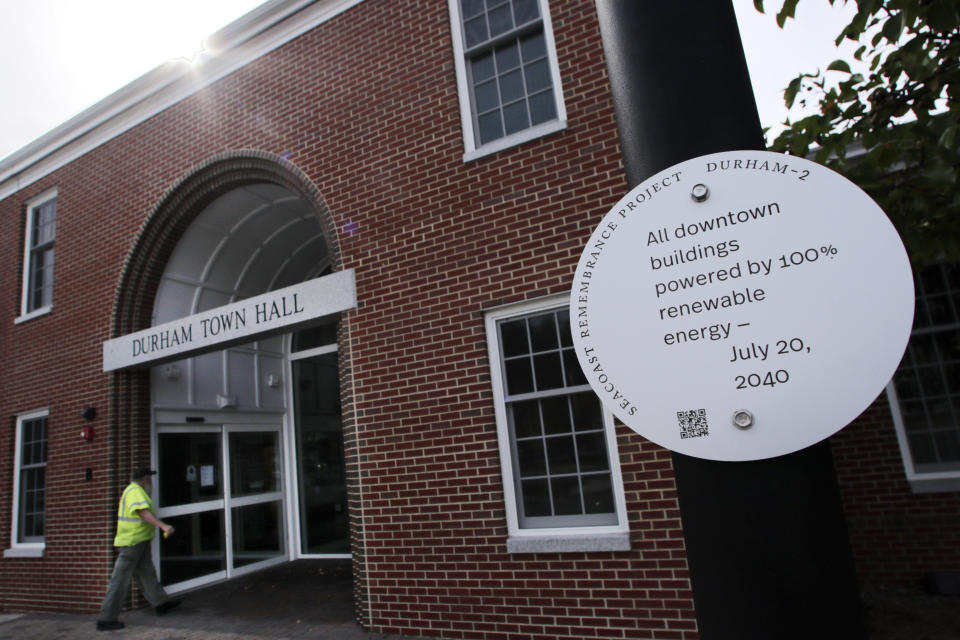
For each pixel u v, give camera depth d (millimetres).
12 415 9750
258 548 9641
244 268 10047
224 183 8188
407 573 5906
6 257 10508
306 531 10195
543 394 5688
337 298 6684
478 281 6047
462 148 6375
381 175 6754
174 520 8516
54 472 8844
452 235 6250
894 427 6500
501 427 5781
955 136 3291
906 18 3223
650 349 1457
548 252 5785
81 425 8688
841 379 1266
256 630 6410
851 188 1317
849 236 1305
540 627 5277
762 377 1333
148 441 8422
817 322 1305
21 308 10117
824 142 4211
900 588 6188
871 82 4000
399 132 6738
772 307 1349
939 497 6238
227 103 8133
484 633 5488
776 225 1373
